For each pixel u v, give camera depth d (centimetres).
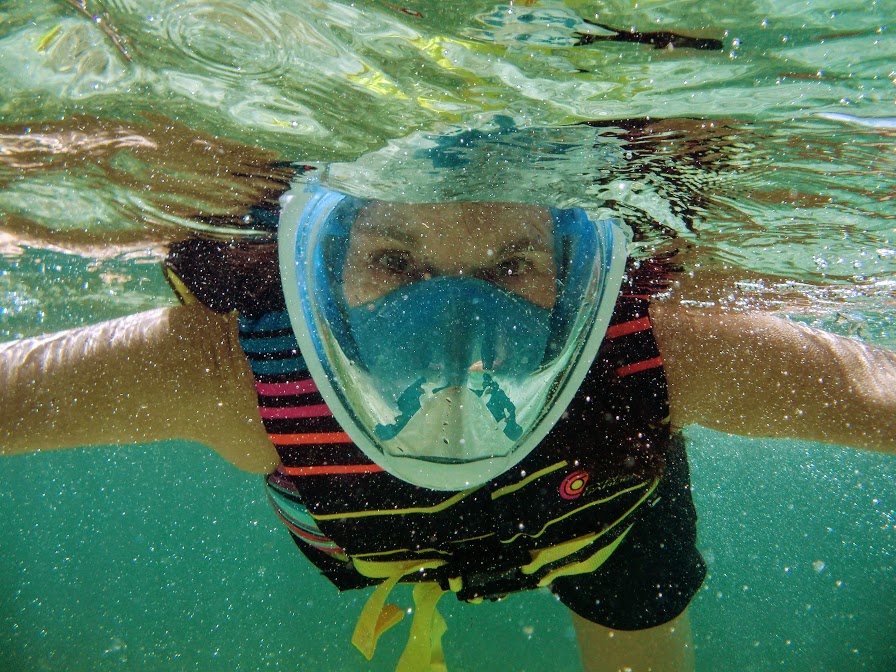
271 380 39
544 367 37
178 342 44
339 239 37
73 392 43
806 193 52
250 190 51
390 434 36
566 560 44
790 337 47
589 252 38
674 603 50
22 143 47
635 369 40
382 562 42
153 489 682
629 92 38
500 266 37
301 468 39
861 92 38
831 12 31
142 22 33
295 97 39
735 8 31
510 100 39
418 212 36
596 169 46
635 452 40
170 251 62
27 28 34
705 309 89
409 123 41
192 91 40
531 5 31
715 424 48
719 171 48
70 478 614
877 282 82
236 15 33
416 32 33
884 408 44
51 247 75
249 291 40
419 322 36
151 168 50
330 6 32
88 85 39
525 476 39
